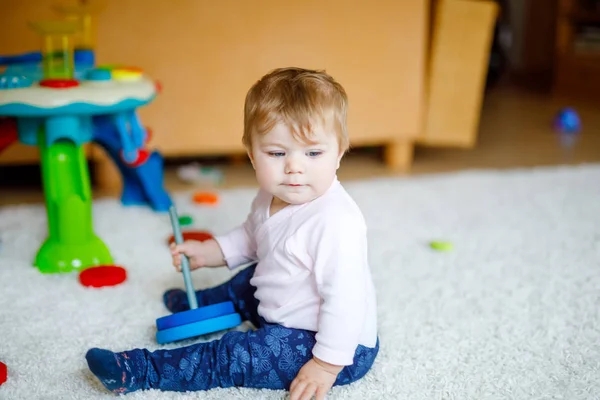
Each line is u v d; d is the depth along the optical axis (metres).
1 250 1.39
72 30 1.28
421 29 1.99
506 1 4.07
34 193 1.83
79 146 1.29
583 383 0.94
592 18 3.23
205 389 0.91
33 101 1.18
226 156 2.23
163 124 1.85
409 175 2.04
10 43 1.68
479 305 1.18
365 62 1.97
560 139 2.50
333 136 0.90
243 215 1.64
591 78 3.27
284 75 0.93
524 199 1.78
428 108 2.07
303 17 1.88
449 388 0.92
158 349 0.99
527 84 3.67
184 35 1.80
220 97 1.87
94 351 0.87
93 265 1.31
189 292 1.04
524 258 1.39
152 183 1.66
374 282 1.27
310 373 0.86
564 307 1.17
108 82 1.29
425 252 1.42
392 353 1.01
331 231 0.88
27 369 0.96
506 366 0.98
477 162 2.18
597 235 1.52
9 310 1.13
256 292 0.97
